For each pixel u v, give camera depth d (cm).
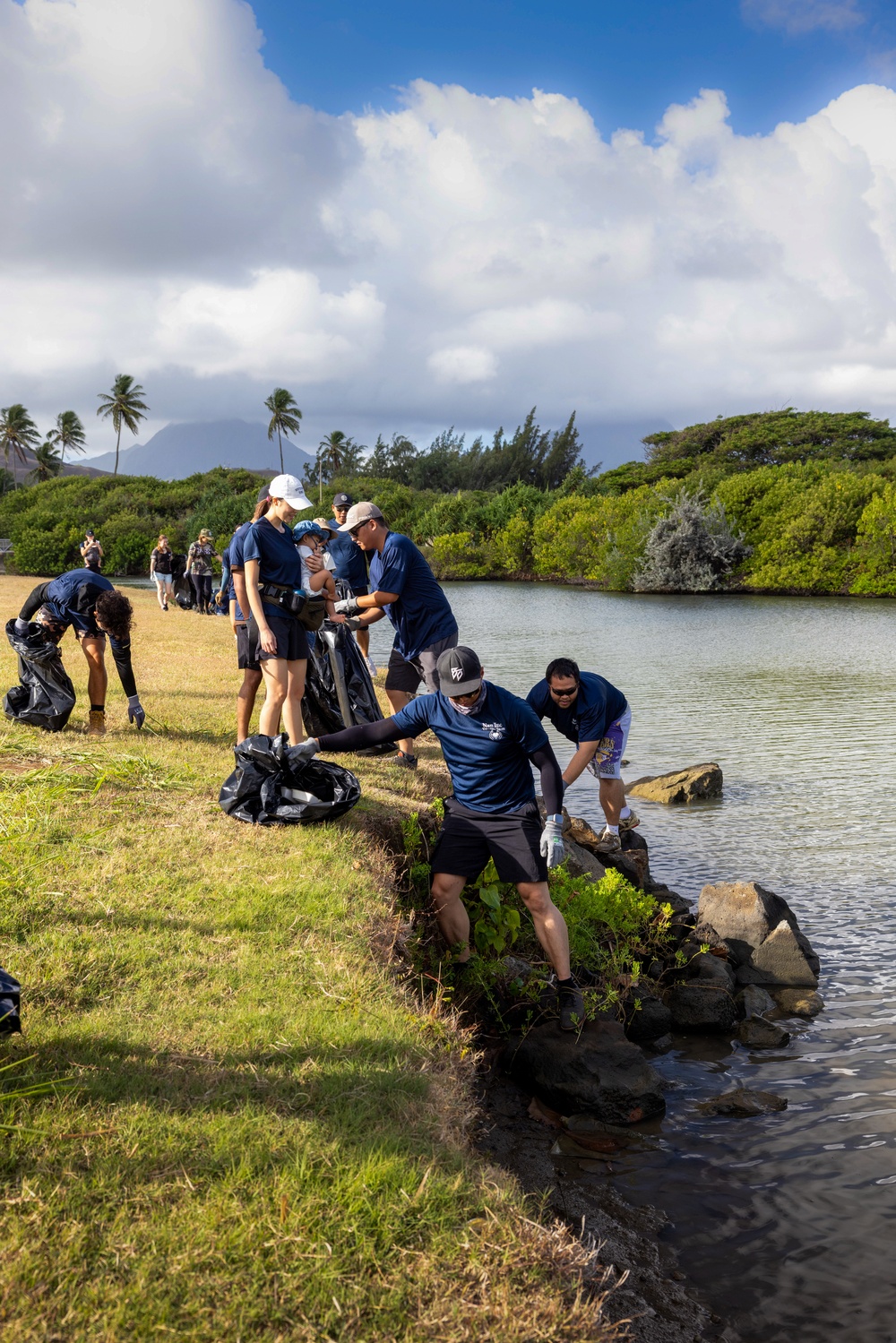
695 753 1250
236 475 9306
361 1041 347
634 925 618
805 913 720
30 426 10188
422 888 581
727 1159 422
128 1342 208
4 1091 285
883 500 4778
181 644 1494
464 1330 227
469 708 470
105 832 523
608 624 3094
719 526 5109
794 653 2331
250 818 569
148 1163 262
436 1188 273
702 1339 304
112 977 368
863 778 1116
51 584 719
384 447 11050
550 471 10219
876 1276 341
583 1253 278
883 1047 529
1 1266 221
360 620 822
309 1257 238
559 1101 462
